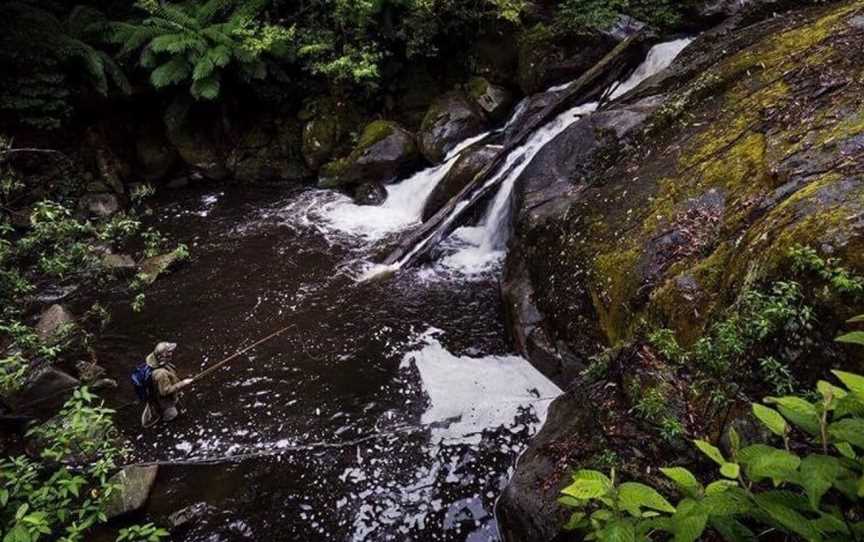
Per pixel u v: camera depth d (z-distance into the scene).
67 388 6.07
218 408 5.87
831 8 6.96
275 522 4.66
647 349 3.34
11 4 9.71
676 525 1.50
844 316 2.71
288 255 8.80
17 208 9.55
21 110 9.84
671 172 5.43
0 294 5.45
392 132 10.61
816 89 4.90
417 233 8.41
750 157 4.73
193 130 11.46
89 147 10.82
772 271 3.17
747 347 2.97
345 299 7.58
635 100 7.40
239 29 10.52
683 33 9.88
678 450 3.00
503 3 10.57
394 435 5.39
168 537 4.54
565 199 6.46
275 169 11.43
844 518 1.47
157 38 10.17
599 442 3.65
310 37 11.25
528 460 4.28
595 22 10.33
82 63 10.21
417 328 6.89
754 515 1.53
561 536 3.48
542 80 10.56
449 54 11.84
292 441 5.42
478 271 7.99
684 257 4.40
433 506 4.71
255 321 7.25
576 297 5.36
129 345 6.91
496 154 9.03
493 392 5.74
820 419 1.52
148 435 5.56
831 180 3.52
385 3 10.78
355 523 4.62
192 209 10.54
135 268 8.43
